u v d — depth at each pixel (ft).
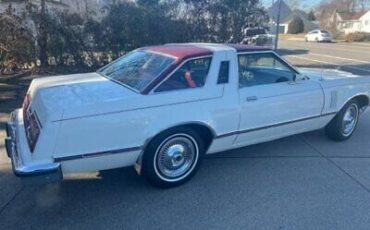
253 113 12.80
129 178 12.44
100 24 32.60
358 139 16.74
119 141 10.26
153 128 10.71
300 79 14.25
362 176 12.80
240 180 12.39
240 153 14.82
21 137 10.62
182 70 11.48
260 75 13.35
